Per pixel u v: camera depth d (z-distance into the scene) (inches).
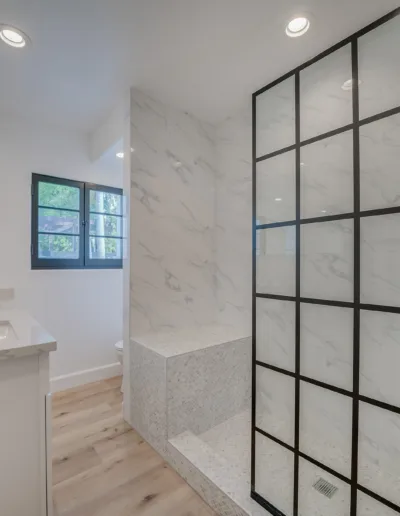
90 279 112.7
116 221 120.2
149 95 84.7
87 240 113.0
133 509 56.0
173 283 92.0
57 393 102.9
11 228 95.3
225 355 80.3
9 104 89.4
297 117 67.2
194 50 65.5
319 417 59.7
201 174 99.1
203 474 59.1
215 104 89.4
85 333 111.4
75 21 57.1
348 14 53.4
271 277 70.8
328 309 59.5
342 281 57.6
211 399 77.0
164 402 69.4
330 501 56.0
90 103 89.1
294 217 66.7
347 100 57.6
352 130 56.7
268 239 72.1
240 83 77.2
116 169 119.6
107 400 97.7
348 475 54.5
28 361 44.2
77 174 109.9
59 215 106.3
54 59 68.5
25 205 98.0
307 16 54.8
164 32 60.2
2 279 94.0
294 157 67.4
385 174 52.1
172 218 91.7
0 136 93.4
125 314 85.9
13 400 43.1
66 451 71.8
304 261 64.1
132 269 83.5
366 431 53.1
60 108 92.0
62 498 57.9
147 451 72.2
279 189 70.4
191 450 65.3
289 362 65.6
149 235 86.7
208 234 101.1
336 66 59.6
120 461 68.6
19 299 96.8
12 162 95.6
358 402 54.3
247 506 53.1
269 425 67.9
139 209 84.5
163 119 89.2
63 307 106.3
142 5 53.4
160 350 73.3
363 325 54.3
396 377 50.1
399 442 49.3
